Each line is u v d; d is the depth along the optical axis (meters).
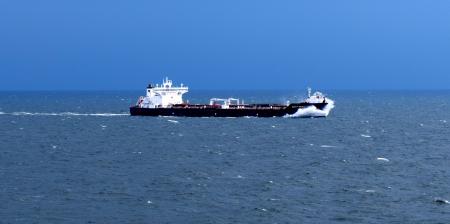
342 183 113.06
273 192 104.69
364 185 111.06
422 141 195.75
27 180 115.62
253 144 184.50
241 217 88.25
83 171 127.50
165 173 124.75
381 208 93.19
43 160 145.88
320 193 103.88
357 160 146.12
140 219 87.06
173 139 199.88
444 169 131.00
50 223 84.94
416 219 87.06
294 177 119.69
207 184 112.00
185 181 115.06
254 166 135.38
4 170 128.25
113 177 119.69
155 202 97.12
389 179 117.69
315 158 150.12
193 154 159.00
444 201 97.44
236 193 103.88
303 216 88.56
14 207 93.25
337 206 94.44
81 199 98.94
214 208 93.25
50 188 107.56
